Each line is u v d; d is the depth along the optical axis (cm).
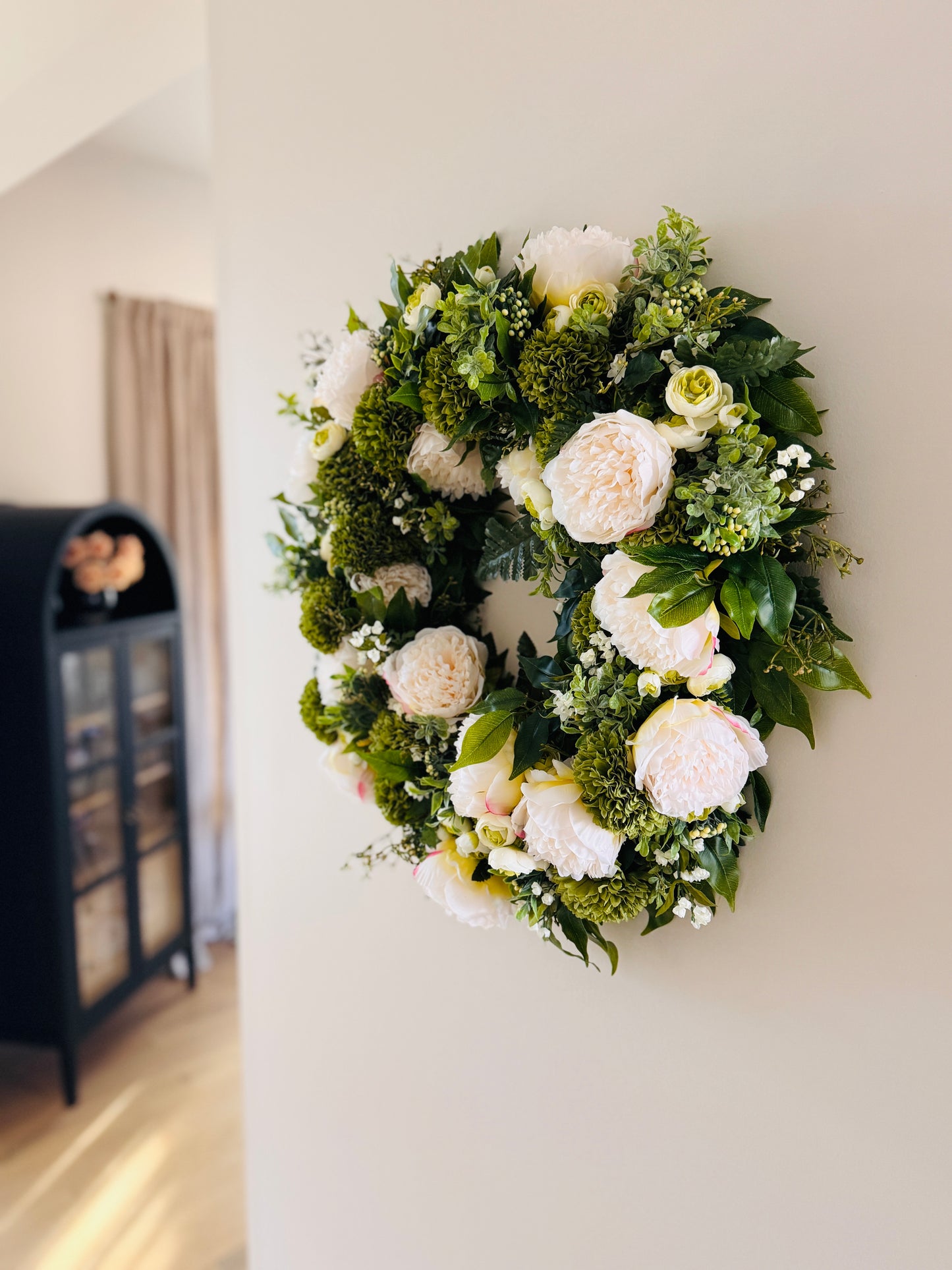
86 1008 259
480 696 92
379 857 101
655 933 88
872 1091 74
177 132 301
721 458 68
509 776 81
